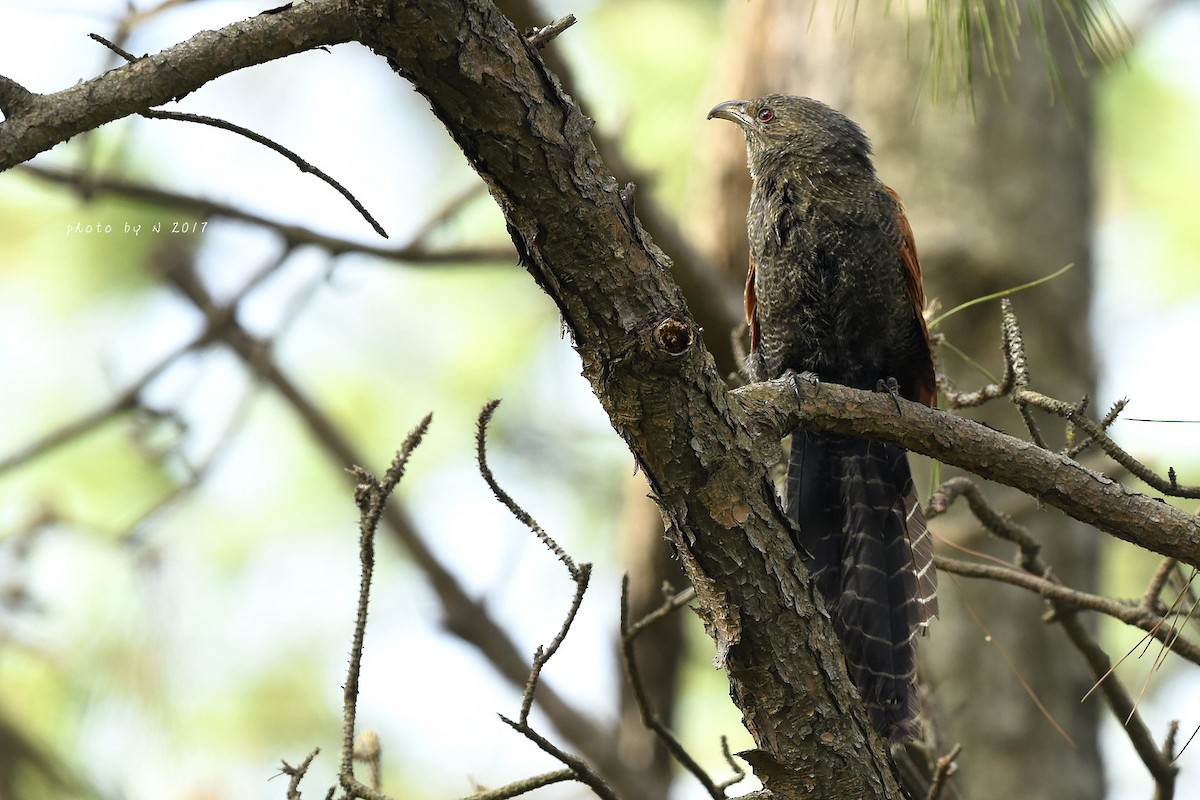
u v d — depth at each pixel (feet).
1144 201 50.72
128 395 35.94
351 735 19.03
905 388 31.04
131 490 39.29
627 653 22.59
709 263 35.70
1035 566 26.16
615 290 18.38
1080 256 38.96
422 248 36.32
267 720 44.47
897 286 29.84
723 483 19.47
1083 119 39.75
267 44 17.51
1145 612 23.66
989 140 38.22
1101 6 23.41
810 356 30.91
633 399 18.85
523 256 18.78
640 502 41.45
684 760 22.61
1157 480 20.13
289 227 35.47
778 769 20.61
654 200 34.14
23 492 38.32
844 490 27.02
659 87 43.06
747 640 20.10
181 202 34.47
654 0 44.75
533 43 17.70
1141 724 23.29
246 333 40.60
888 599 25.85
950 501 25.64
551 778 19.95
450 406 47.01
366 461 42.45
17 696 31.45
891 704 24.63
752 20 40.37
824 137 30.53
